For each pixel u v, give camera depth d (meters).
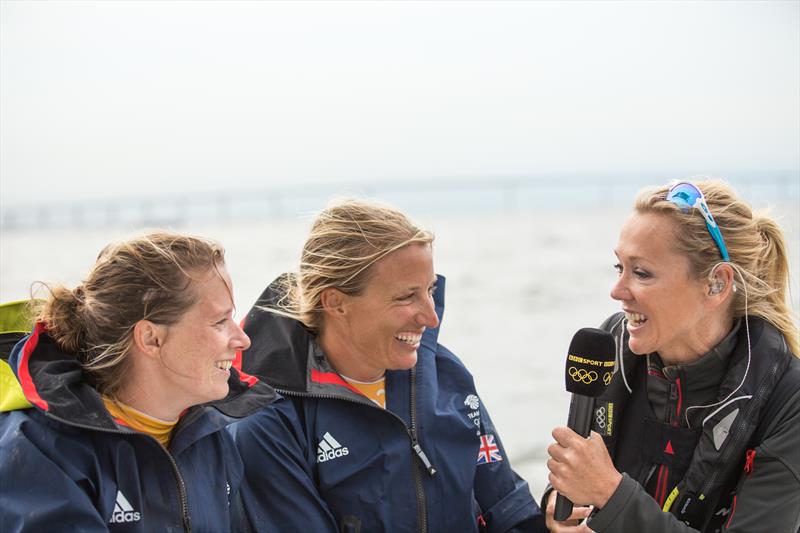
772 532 1.67
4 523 1.41
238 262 13.52
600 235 19.62
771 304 1.89
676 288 1.78
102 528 1.45
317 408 1.91
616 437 2.02
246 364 1.96
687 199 1.79
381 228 1.82
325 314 1.92
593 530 1.75
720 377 1.85
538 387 5.64
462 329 8.06
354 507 1.86
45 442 1.46
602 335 1.77
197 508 1.65
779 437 1.70
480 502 2.08
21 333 1.64
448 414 1.98
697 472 1.79
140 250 1.54
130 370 1.57
